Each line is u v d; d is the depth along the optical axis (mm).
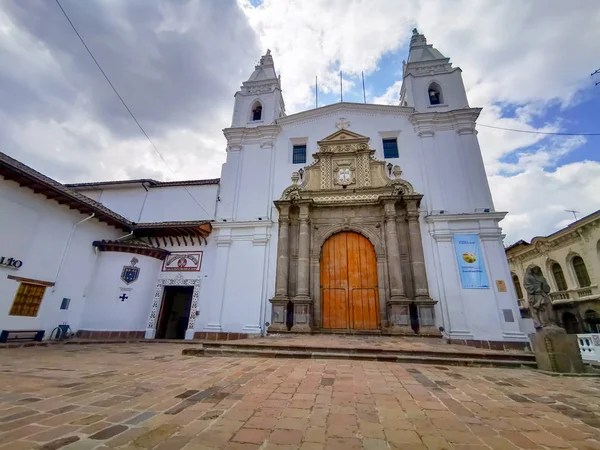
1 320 9930
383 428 3010
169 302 15562
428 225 13789
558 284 21438
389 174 15047
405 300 12078
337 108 17062
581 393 4582
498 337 11570
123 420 3104
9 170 9602
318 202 14570
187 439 2662
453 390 4613
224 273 14344
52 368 6023
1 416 3143
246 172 16406
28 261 10859
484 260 12773
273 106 18234
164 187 17000
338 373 5672
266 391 4340
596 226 17844
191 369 5977
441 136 15391
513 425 3162
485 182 13992
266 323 13172
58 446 2449
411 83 17344
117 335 12977
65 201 11992
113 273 13672
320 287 13750
